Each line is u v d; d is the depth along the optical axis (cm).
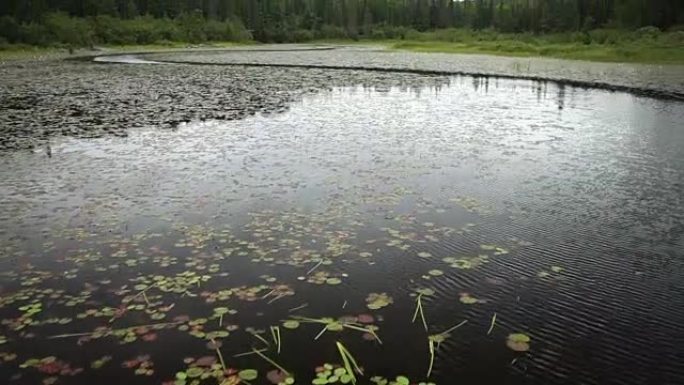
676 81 3161
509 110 2053
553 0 10094
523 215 899
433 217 887
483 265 714
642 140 1491
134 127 1656
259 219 870
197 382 477
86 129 1622
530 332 561
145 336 548
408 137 1512
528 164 1226
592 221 874
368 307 607
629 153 1337
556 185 1069
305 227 839
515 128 1669
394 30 13150
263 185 1050
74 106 2119
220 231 820
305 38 12500
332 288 650
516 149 1373
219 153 1310
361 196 988
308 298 627
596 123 1766
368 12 14112
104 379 482
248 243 778
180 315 588
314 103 2225
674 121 1803
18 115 1892
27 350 525
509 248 768
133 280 667
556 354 523
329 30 12800
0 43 6988
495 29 11331
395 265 712
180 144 1411
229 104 2183
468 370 498
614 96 2509
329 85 2992
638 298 630
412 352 525
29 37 7438
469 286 658
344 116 1886
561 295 637
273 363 505
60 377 484
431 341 542
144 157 1270
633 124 1747
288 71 4097
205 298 625
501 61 5206
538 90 2767
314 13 14050
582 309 606
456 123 1753
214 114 1916
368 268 703
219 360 509
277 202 952
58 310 598
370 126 1686
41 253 742
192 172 1141
